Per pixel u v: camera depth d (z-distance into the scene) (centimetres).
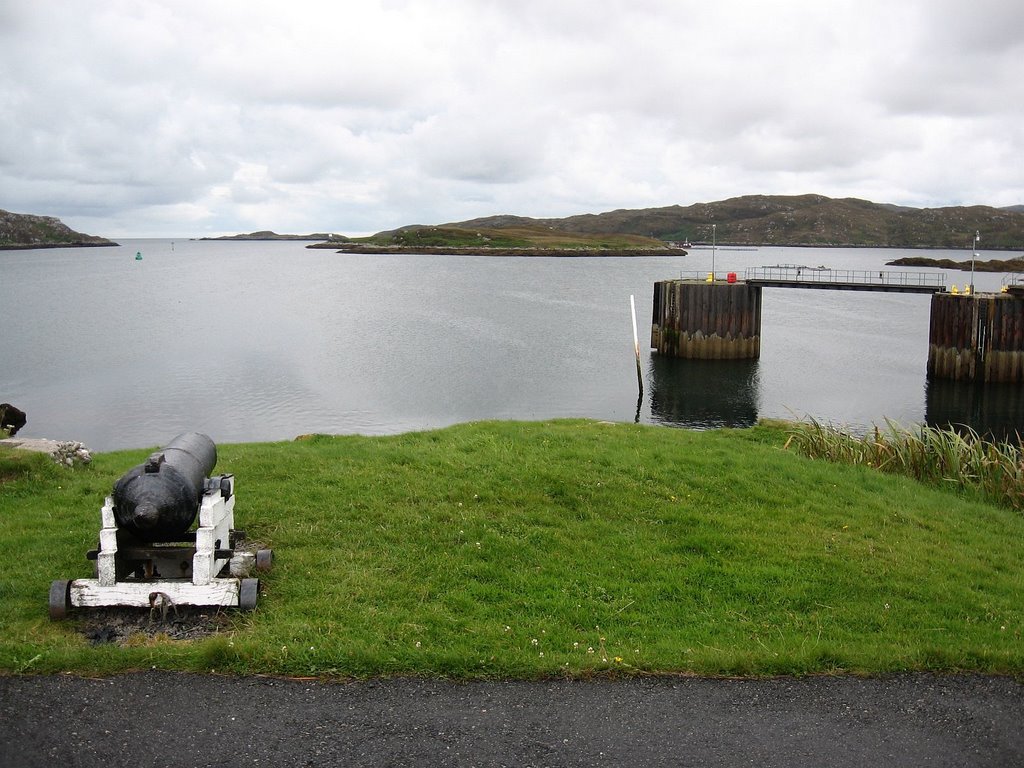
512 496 1398
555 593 1065
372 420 3969
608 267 18538
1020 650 952
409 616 973
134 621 945
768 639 975
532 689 834
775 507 1477
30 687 799
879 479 1811
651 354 6241
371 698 806
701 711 805
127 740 728
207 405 4209
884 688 862
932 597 1137
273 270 17550
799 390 4984
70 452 1570
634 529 1312
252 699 795
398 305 9694
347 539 1188
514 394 4694
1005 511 1744
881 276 6278
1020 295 5091
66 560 1079
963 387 5038
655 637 967
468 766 707
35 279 14438
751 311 6106
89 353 5853
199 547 970
